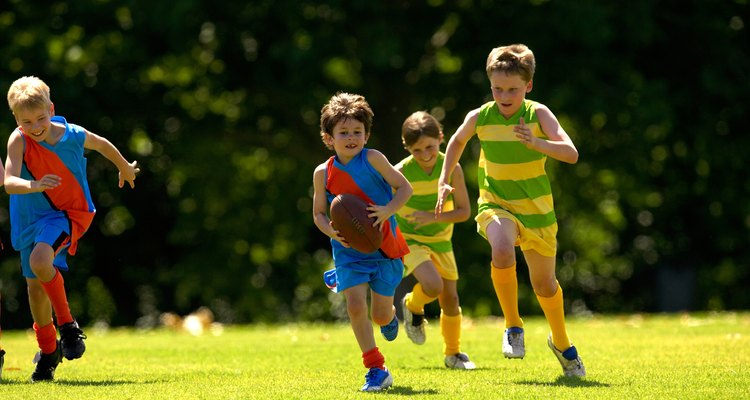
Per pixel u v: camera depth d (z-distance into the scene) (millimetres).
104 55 60531
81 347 22031
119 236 75625
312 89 60062
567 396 18156
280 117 68625
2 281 72562
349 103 20297
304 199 75312
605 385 19922
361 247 19641
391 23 58938
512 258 21250
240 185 76438
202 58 62938
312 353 28688
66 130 21703
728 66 63938
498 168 21609
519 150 21359
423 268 24766
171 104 66062
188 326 48438
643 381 20484
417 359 26875
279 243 77812
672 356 25812
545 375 21984
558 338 21812
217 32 60719
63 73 59844
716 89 61750
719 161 70000
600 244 81750
